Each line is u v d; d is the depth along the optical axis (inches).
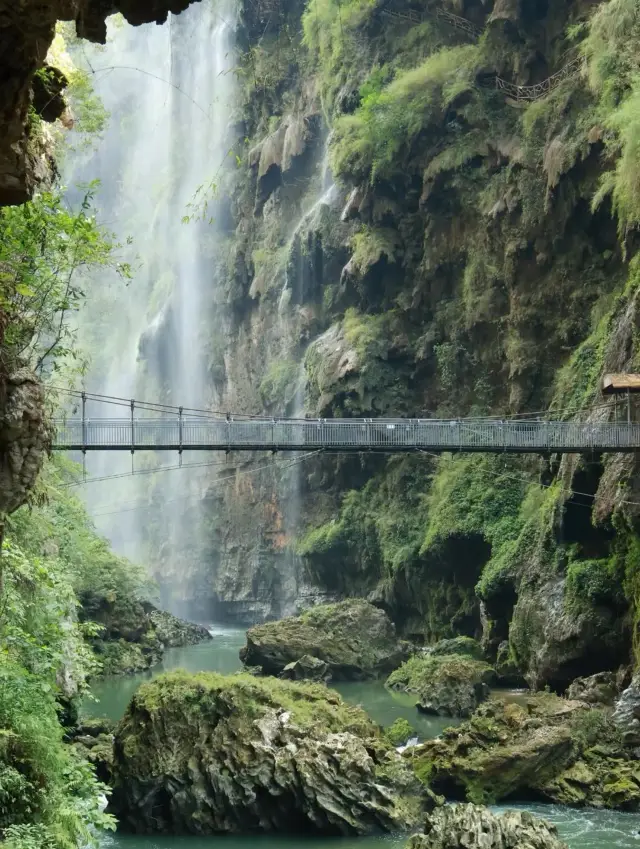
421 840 850.1
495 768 1088.2
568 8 2107.5
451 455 2167.8
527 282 2054.6
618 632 1469.0
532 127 2052.2
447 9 2426.2
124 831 1015.0
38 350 840.3
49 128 981.2
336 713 1143.0
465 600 2015.3
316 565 2476.6
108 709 1533.0
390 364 2363.4
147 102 4229.8
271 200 3070.9
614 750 1137.4
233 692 1095.0
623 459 1459.2
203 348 3388.3
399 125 2309.3
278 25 3193.9
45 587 944.9
